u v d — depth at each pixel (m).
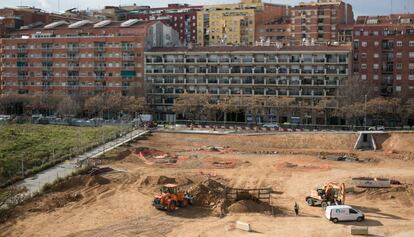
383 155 120.25
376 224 67.94
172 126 167.50
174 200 72.06
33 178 86.94
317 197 76.81
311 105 176.75
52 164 97.38
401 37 177.62
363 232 63.16
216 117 181.62
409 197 82.69
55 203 73.69
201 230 63.81
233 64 189.38
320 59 181.38
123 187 84.88
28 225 64.62
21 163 96.06
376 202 80.12
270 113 179.62
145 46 197.25
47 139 128.12
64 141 125.75
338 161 114.69
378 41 179.75
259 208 73.44
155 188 84.94
